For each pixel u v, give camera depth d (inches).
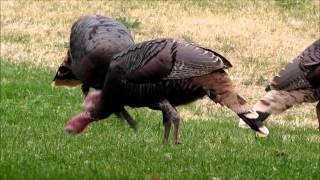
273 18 2180.1
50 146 913.5
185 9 2253.9
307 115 1424.7
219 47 1945.1
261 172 826.2
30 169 745.6
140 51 790.5
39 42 1983.3
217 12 2225.6
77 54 909.8
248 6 2277.3
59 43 1983.3
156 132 1073.5
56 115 1173.7
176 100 801.6
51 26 2108.8
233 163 868.6
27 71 1646.2
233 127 1167.6
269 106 1124.5
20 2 2319.1
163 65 775.1
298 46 1978.3
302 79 1115.3
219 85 775.1
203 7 2271.2
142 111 1284.4
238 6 2277.3
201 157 888.9
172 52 778.2
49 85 1457.9
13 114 1155.3
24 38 2004.2
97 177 724.0
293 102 1126.4
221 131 1117.7
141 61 785.6
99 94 825.5
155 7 2272.4
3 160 801.6
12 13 2206.0
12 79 1517.0
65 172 733.3
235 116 1354.6
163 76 778.2
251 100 1557.6
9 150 874.8
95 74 871.1
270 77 1743.4
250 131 1130.7
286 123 1311.5
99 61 859.4
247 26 2113.7
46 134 1006.4
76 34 917.8
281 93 1127.0
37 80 1537.9
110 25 895.7
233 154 926.4
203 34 2041.1
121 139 996.6
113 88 812.6
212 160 878.4
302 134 1152.2
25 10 2239.2
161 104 796.6
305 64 1115.3
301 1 2300.7
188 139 1021.2
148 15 2191.2
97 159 849.5
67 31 2076.8
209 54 775.1
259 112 1119.6
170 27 2094.0
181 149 924.6
